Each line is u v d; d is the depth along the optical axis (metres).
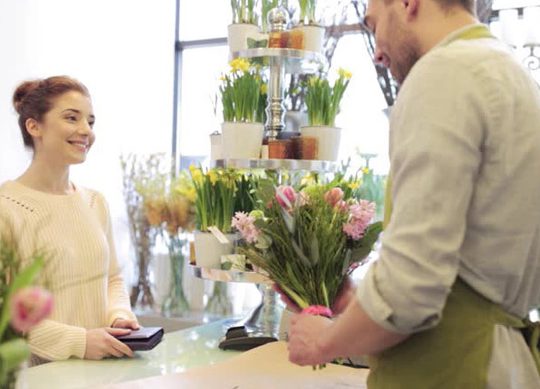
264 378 1.50
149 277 3.33
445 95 0.93
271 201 1.52
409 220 0.91
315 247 1.43
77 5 3.68
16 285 0.68
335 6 3.06
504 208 0.95
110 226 2.31
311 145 2.04
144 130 3.99
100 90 3.77
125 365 1.72
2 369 0.68
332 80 2.35
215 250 2.04
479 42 1.01
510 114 0.94
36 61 3.51
